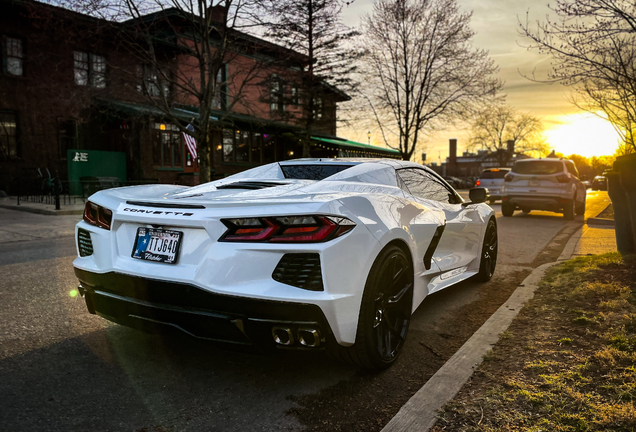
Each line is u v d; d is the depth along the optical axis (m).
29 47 17.36
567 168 12.77
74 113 18.02
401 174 3.68
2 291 4.48
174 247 2.46
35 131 17.69
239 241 2.30
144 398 2.40
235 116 20.72
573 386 2.33
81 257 2.94
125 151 19.09
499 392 2.31
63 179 18.48
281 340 2.29
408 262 2.94
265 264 2.26
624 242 5.53
